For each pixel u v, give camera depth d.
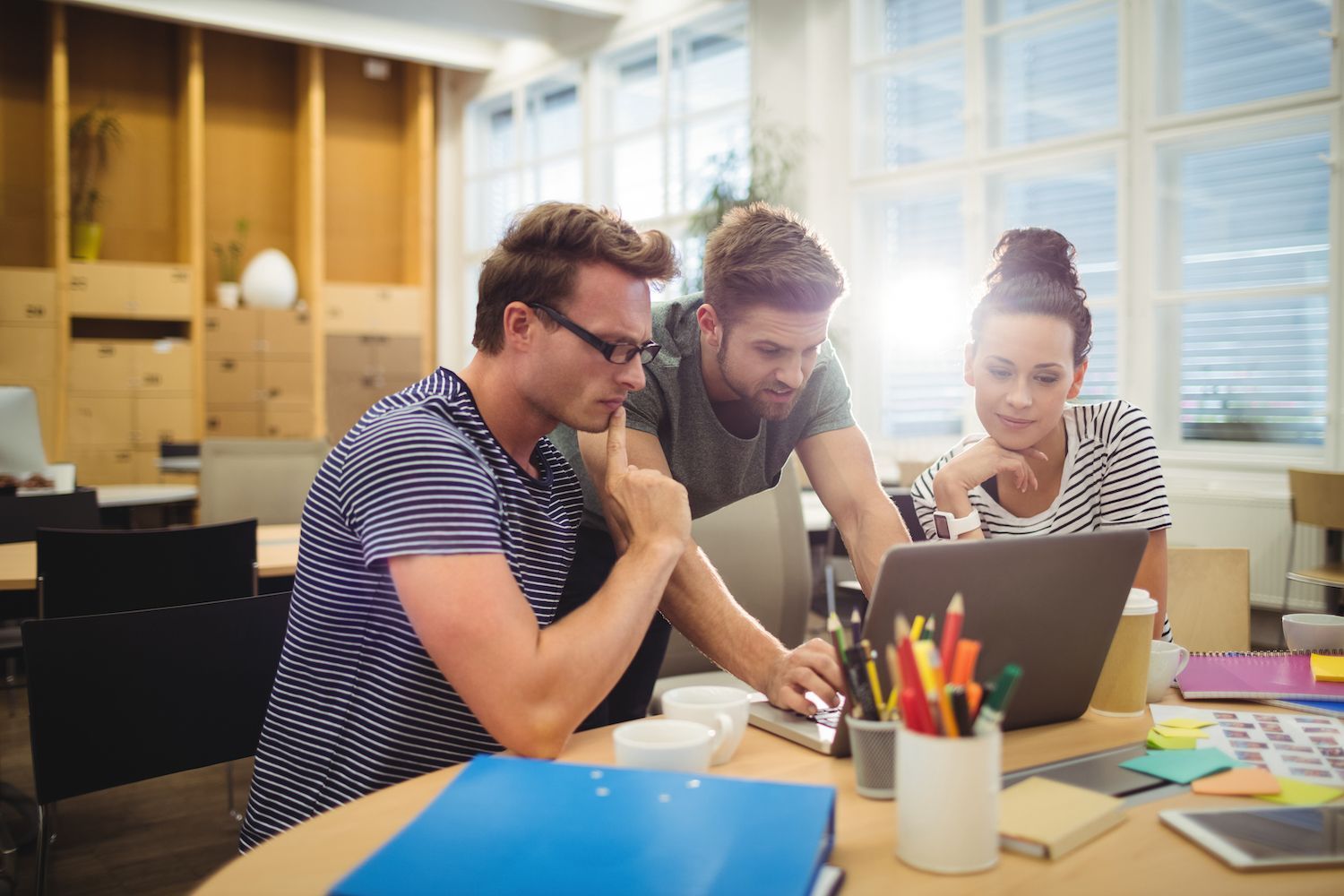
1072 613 1.15
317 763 1.29
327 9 7.88
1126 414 1.65
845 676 1.02
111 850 2.78
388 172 10.21
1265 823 0.90
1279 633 4.82
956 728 0.83
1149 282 5.43
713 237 1.56
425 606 1.11
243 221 9.38
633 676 2.17
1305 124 4.97
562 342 1.28
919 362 6.49
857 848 0.88
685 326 1.74
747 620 1.40
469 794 0.86
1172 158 5.41
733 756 1.13
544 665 1.10
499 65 9.62
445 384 1.34
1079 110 5.71
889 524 1.75
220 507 4.06
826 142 6.79
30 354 8.26
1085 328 1.56
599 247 1.27
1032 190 5.93
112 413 8.52
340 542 1.26
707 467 1.81
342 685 1.28
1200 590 2.03
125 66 9.08
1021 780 1.02
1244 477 5.17
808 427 1.85
